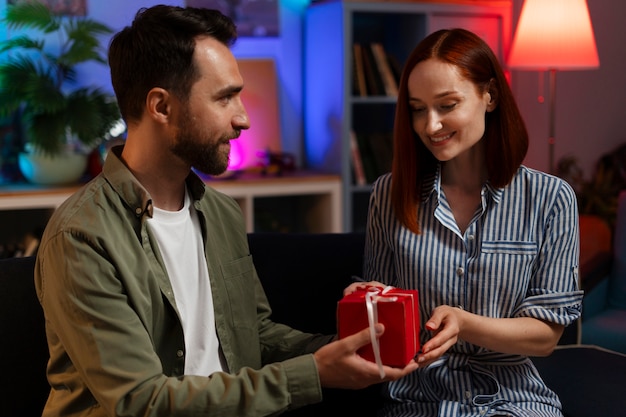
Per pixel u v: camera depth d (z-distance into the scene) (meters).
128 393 1.27
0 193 3.26
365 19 4.17
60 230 1.33
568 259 1.57
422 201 1.62
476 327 1.47
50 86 3.40
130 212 1.43
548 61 3.59
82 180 3.62
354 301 1.36
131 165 1.47
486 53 1.54
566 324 1.55
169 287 1.43
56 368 1.41
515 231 1.58
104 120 3.48
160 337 1.43
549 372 1.88
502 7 4.04
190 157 1.45
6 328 1.59
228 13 4.02
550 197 1.57
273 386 1.32
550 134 3.88
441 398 1.60
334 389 1.84
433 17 3.92
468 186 1.62
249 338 1.63
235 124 1.46
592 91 4.72
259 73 4.09
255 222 3.91
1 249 3.59
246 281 1.65
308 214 4.09
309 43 4.12
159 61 1.39
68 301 1.30
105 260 1.33
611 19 4.71
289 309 1.89
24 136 3.68
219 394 1.30
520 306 1.57
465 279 1.58
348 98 3.80
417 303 1.45
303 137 4.26
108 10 3.79
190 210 1.57
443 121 1.51
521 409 1.54
